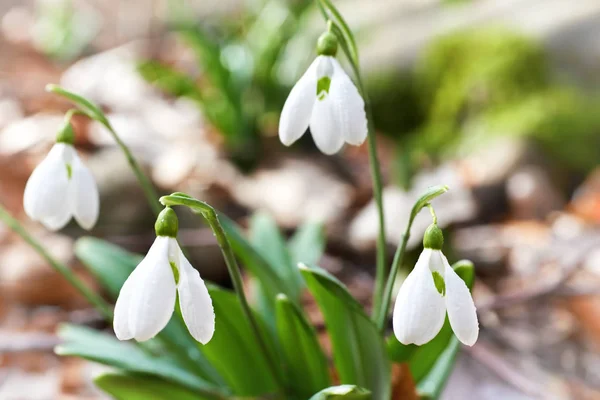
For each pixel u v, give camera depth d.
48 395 0.49
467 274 0.34
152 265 0.29
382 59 1.00
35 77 1.30
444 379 0.37
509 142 0.81
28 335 0.53
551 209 0.76
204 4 1.45
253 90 0.95
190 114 0.98
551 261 0.64
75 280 0.37
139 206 0.61
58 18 1.54
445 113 0.94
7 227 0.65
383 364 0.33
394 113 0.99
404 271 0.58
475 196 0.75
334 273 0.60
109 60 1.34
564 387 0.49
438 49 0.96
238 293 0.33
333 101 0.31
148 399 0.35
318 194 0.76
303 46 0.99
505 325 0.56
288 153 0.89
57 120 0.82
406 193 0.71
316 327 0.50
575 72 0.89
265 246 0.43
